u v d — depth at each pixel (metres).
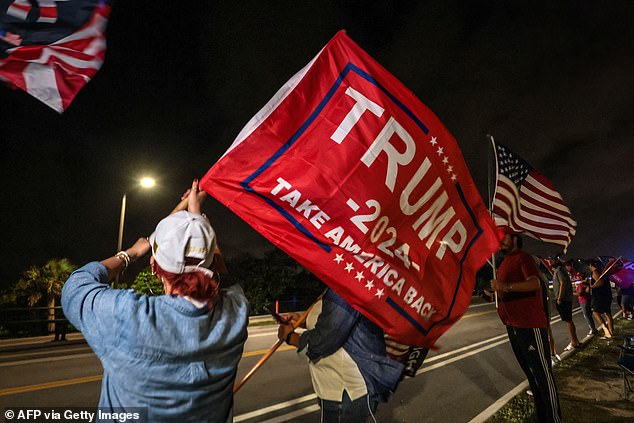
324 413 2.39
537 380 3.94
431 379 6.24
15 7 2.30
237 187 2.15
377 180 2.39
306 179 2.26
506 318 4.17
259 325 14.48
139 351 1.34
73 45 2.44
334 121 2.36
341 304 2.29
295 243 2.21
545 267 8.66
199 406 1.42
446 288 2.58
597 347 8.45
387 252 2.38
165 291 1.56
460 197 2.71
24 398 5.54
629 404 4.84
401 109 2.53
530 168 5.36
